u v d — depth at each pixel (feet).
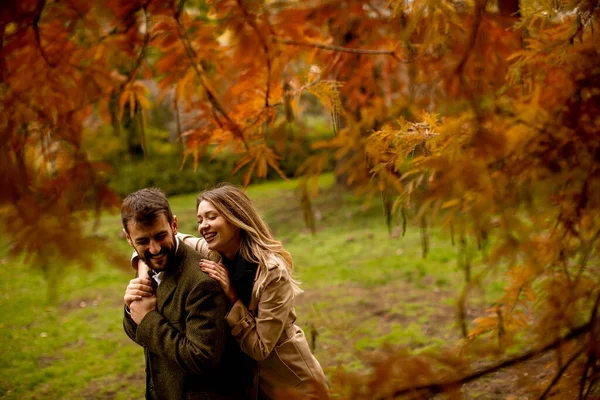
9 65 3.66
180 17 4.10
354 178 4.25
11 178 3.38
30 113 3.61
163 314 6.89
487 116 3.83
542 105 4.14
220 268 7.00
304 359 7.43
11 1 3.36
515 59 5.03
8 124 3.54
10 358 17.06
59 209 3.39
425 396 3.87
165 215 6.55
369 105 6.37
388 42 5.77
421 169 4.47
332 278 23.43
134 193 6.60
